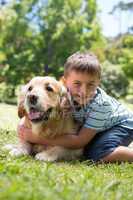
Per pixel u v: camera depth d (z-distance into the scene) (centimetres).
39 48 3256
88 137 489
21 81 3234
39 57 3247
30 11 3281
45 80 467
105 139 499
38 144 500
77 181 315
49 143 486
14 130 691
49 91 461
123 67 3216
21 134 501
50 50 3266
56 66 3253
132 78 3244
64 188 268
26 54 3238
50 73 3288
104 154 493
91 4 3347
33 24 3291
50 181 299
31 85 470
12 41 3272
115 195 278
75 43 3275
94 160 498
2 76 3225
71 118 489
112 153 490
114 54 4141
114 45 4269
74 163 463
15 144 541
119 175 405
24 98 473
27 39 3278
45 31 3256
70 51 3256
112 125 514
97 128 489
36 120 454
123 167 452
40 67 3262
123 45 4200
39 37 3259
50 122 465
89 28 3341
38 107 448
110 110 502
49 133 473
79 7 3319
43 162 436
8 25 3275
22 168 335
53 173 329
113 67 3234
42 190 245
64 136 481
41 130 468
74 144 486
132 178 397
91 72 475
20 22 3262
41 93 452
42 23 3269
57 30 3256
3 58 3256
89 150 508
